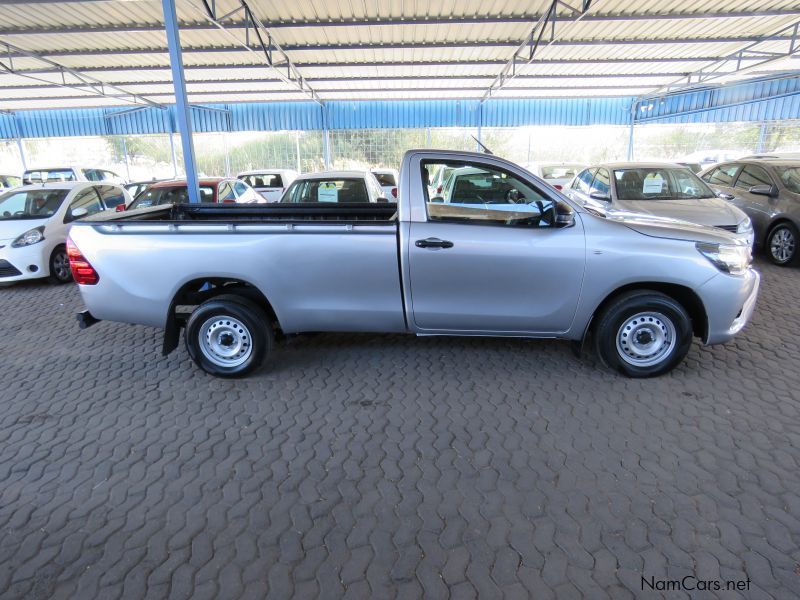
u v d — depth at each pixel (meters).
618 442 3.23
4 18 10.41
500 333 4.12
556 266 3.83
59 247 7.71
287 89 17.55
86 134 22.11
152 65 14.37
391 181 14.32
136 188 12.47
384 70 15.34
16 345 5.16
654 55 14.21
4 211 7.79
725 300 3.84
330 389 4.05
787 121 18.03
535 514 2.62
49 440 3.40
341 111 20.86
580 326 4.01
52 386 4.21
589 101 20.59
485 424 3.48
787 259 7.82
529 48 13.15
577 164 14.91
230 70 14.90
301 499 2.78
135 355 4.86
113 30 11.12
